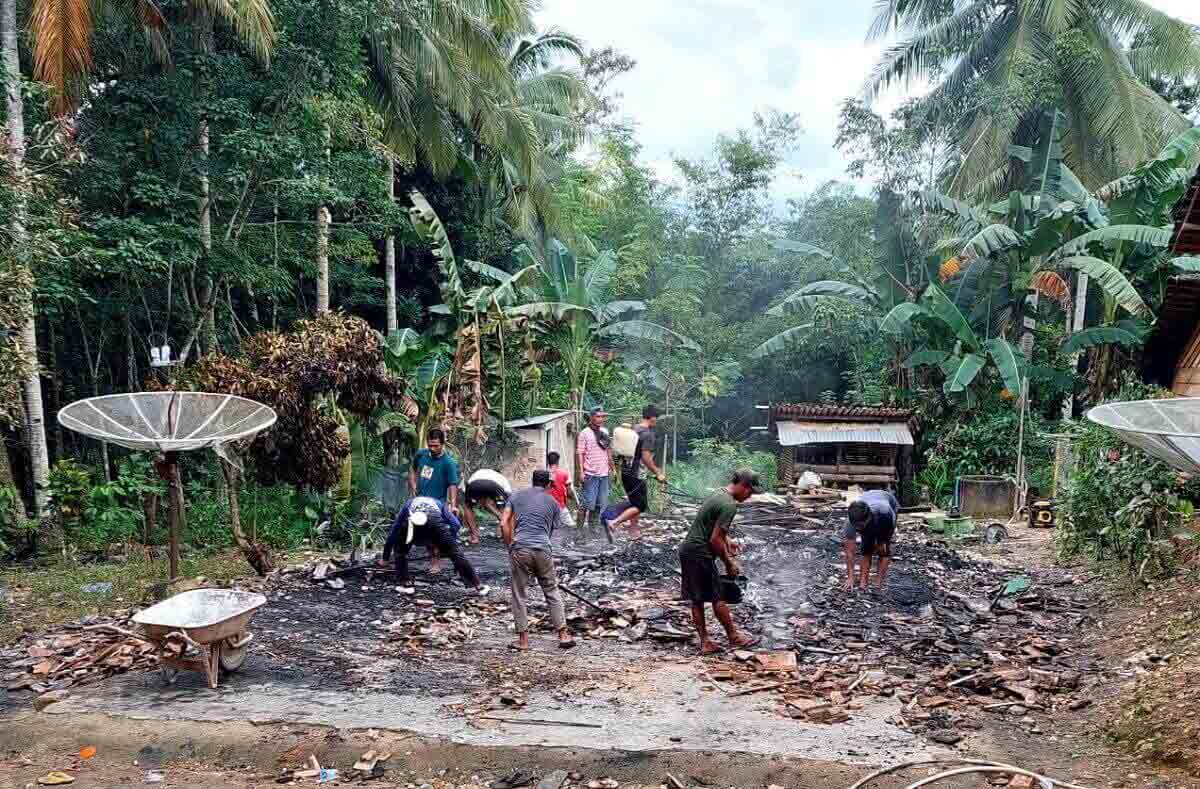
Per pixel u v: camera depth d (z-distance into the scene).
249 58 12.17
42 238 8.81
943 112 21.31
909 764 4.24
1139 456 8.70
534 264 15.73
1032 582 9.44
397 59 15.99
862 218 26.19
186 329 13.87
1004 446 16.47
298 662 6.25
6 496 9.91
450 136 18.22
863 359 22.94
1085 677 6.24
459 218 20.61
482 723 5.17
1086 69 19.55
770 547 11.04
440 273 20.83
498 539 11.02
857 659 6.62
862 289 19.23
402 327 21.00
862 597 8.50
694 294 27.59
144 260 11.04
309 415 9.77
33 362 9.18
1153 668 6.11
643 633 7.19
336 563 9.15
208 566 9.18
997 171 20.16
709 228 29.53
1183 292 12.06
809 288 19.66
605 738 4.95
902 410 17.92
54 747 4.91
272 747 4.85
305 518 10.93
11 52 9.46
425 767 4.70
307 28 11.94
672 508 14.62
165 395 8.03
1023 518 14.51
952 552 11.07
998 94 18.75
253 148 11.22
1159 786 4.38
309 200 12.08
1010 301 17.06
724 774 4.59
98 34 11.29
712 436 26.86
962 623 7.74
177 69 11.38
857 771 4.55
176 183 11.73
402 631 7.11
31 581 8.50
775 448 22.47
